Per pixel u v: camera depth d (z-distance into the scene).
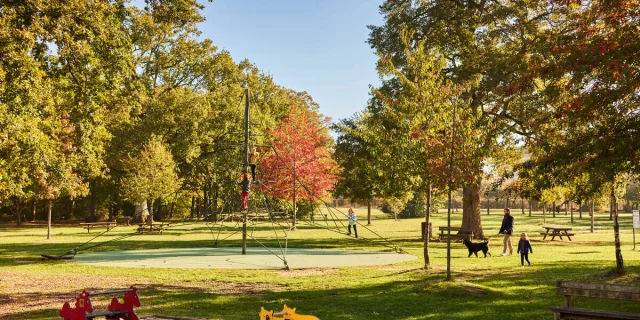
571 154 10.68
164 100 52.91
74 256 22.61
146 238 34.38
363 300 11.62
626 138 9.95
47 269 18.00
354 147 34.88
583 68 10.16
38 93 15.38
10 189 19.92
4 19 13.73
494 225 52.66
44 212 72.94
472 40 30.23
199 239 33.28
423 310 10.42
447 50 32.06
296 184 44.00
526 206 115.75
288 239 32.69
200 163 53.28
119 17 17.89
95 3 15.88
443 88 15.84
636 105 10.23
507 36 28.80
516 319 9.31
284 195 44.47
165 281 15.19
